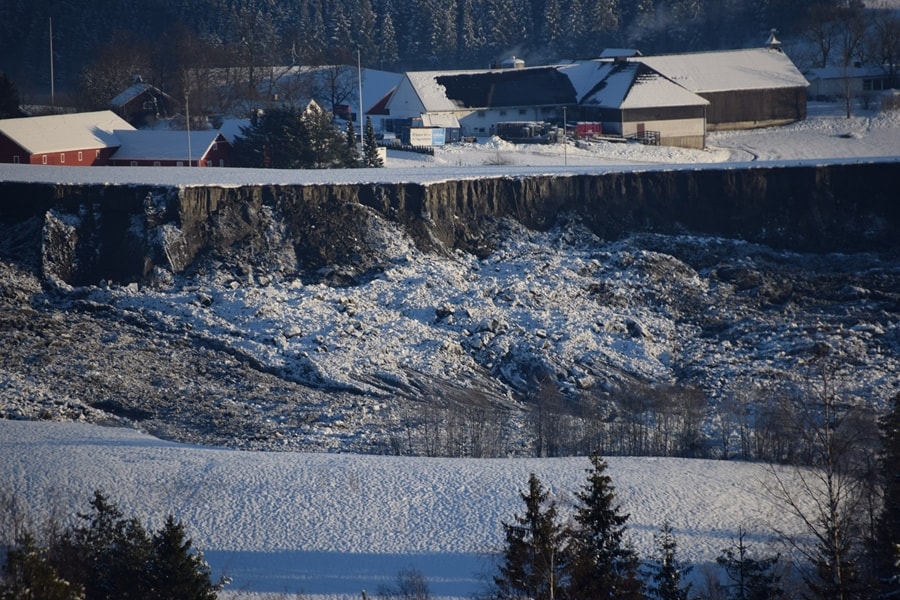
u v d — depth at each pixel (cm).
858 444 14662
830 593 9131
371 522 14838
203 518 14838
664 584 11262
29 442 17250
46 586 9081
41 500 15012
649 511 15075
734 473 16462
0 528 13812
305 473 16362
